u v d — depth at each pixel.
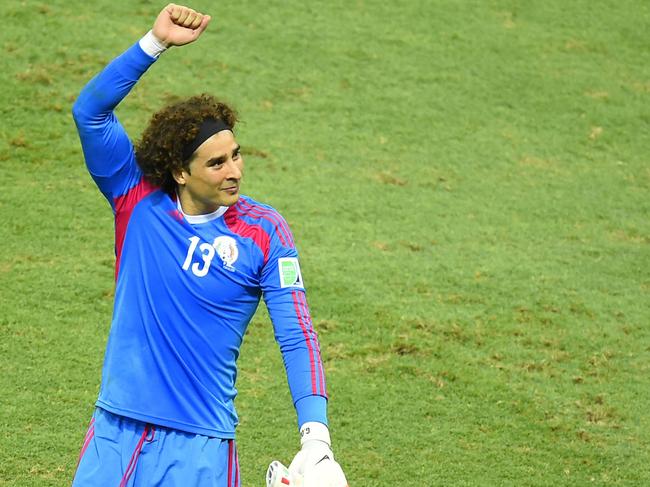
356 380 23.23
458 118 39.06
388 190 33.50
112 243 28.11
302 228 30.25
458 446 21.09
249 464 19.58
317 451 11.35
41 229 28.28
